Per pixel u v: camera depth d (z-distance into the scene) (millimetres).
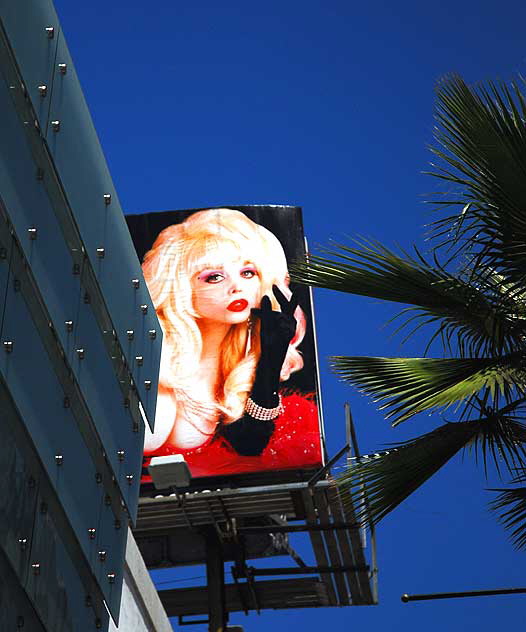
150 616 17469
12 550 10875
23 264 11547
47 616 11625
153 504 29703
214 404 31203
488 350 13938
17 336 11172
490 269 13602
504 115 13156
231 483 30141
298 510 30156
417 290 13773
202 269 33375
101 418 13477
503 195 13258
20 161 11586
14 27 11461
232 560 31031
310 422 30672
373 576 31312
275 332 32219
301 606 32062
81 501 12719
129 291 14875
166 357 32031
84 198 13219
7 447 10875
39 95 11969
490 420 13594
